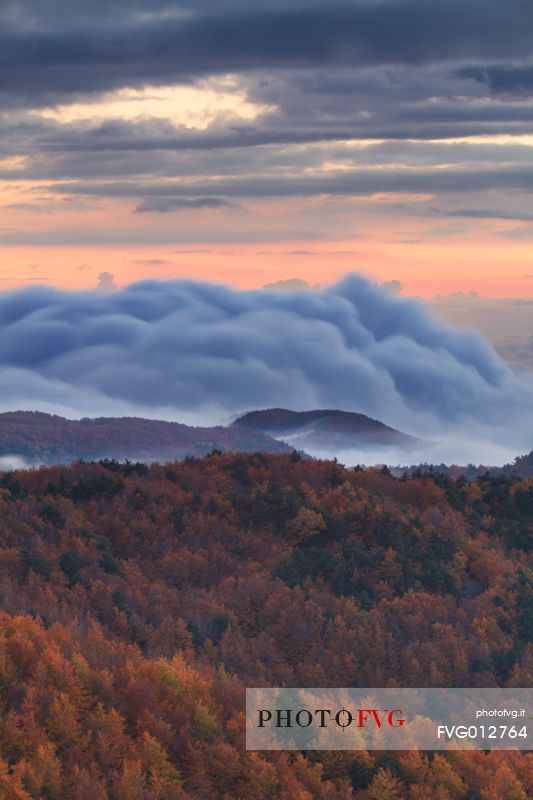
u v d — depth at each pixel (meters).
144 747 194.12
